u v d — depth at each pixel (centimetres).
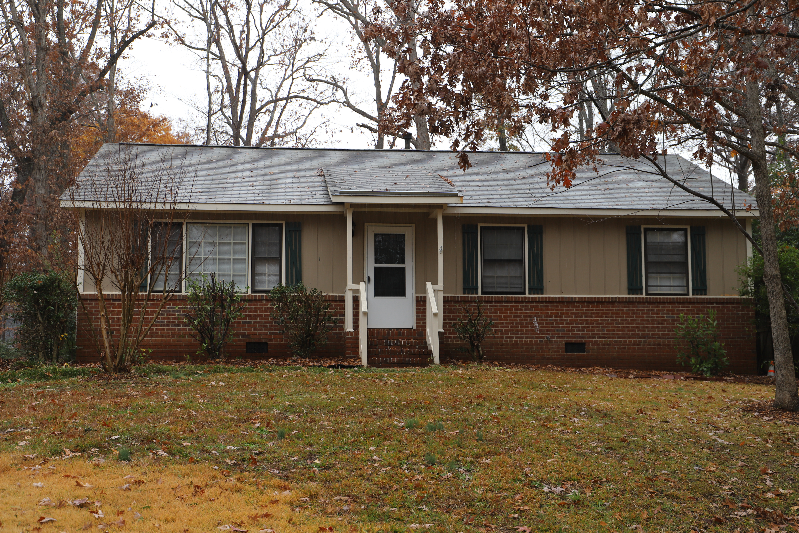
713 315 1625
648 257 1694
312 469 744
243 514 609
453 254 1652
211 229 1573
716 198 1709
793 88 1394
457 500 691
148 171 1677
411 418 948
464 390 1145
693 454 856
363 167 1814
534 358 1639
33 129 2523
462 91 974
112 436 802
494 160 1975
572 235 1677
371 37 1006
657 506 706
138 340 1278
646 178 1862
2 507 580
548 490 728
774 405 1106
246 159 1844
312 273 1592
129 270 1303
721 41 922
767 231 1115
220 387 1108
